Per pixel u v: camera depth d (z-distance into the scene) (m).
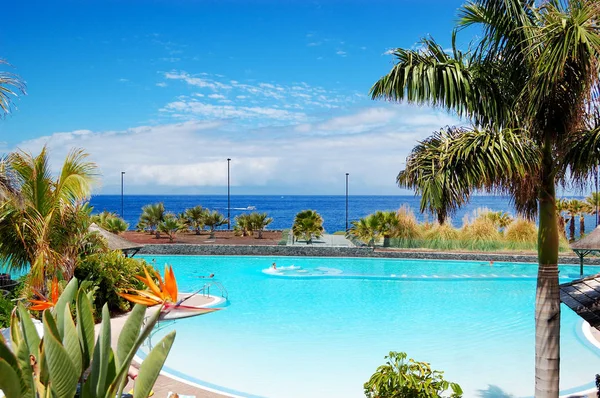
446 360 11.67
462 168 6.26
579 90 5.89
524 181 6.39
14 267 11.37
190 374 10.55
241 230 36.50
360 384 10.05
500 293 19.92
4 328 8.88
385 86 6.69
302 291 20.34
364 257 28.16
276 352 12.20
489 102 6.68
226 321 15.30
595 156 6.31
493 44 6.77
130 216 115.19
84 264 13.52
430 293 20.00
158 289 2.97
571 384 9.89
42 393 3.44
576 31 5.43
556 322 6.75
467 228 29.30
